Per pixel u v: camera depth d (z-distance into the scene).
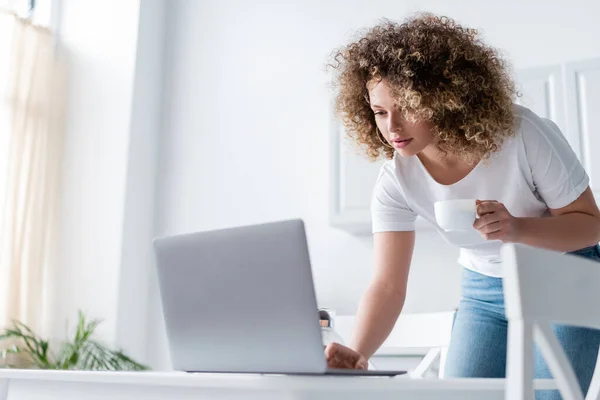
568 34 3.17
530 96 2.95
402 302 1.56
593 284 0.97
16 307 3.36
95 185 3.69
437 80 1.36
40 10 3.89
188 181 3.81
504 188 1.49
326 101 3.61
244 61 3.85
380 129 1.45
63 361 3.18
